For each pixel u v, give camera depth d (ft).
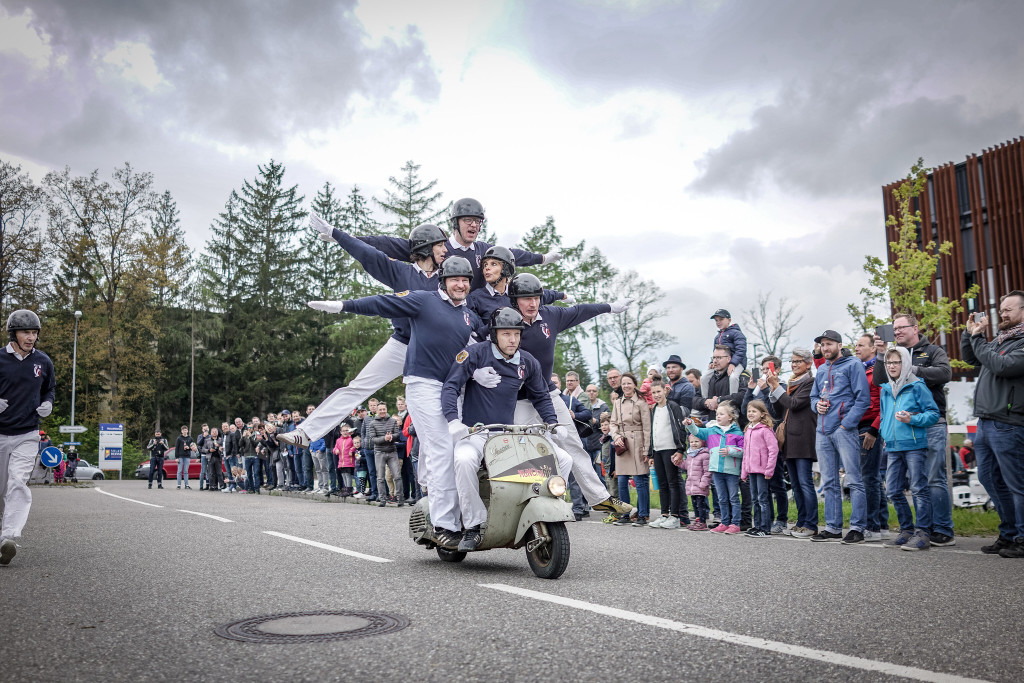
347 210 207.62
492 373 20.72
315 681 10.23
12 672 10.71
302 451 64.54
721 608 14.85
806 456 29.86
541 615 14.12
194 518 35.88
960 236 116.57
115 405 162.40
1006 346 23.50
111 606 15.11
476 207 24.57
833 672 10.62
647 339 145.38
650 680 10.25
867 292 86.07
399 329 24.70
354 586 17.15
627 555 23.06
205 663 11.06
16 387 22.00
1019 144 110.22
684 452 33.91
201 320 188.44
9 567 20.44
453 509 20.58
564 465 19.81
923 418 25.12
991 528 30.09
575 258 107.14
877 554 23.43
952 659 11.30
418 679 10.30
